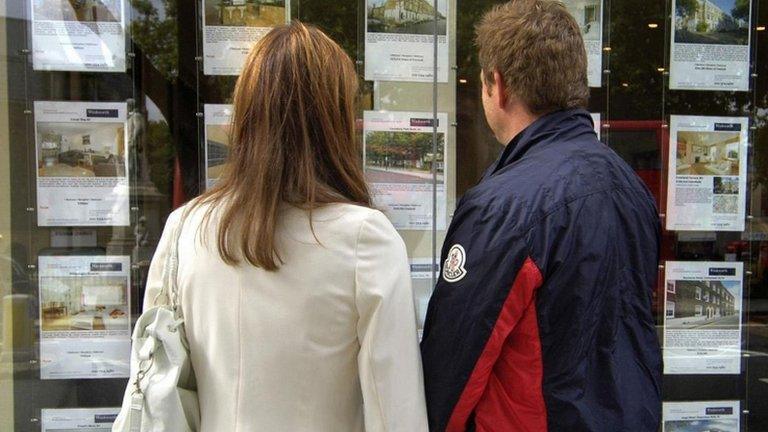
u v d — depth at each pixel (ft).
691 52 8.09
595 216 3.74
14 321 7.45
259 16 7.53
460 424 3.86
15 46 7.29
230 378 3.62
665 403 8.28
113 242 7.51
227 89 7.56
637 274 3.87
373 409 3.59
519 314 3.67
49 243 7.45
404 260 3.71
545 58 4.14
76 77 7.38
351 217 3.61
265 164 3.56
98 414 7.54
